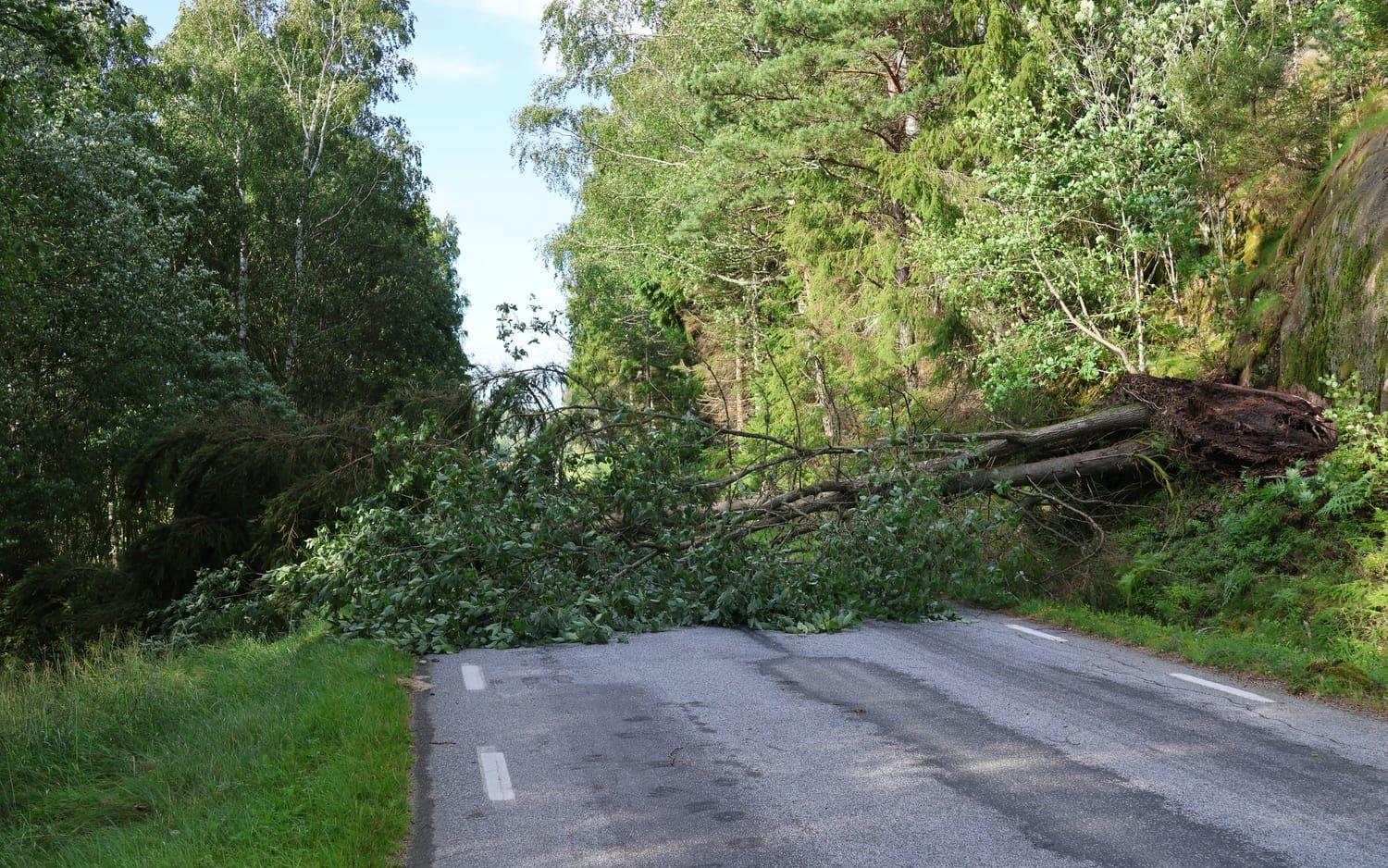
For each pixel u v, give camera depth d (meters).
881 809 5.34
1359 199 13.52
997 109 20.19
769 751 6.45
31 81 20.11
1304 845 4.78
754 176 27.22
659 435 13.62
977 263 18.34
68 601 20.08
